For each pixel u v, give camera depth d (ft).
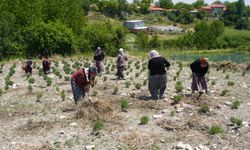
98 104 43.16
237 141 34.94
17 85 64.03
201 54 166.30
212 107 45.98
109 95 53.36
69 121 40.52
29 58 129.80
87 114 41.45
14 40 138.72
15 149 33.50
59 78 71.56
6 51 136.05
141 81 66.85
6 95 55.57
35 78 72.69
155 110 44.60
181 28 463.42
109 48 167.43
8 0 149.69
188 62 108.27
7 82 63.87
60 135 36.60
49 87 61.52
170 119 40.68
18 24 146.20
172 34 374.63
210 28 292.20
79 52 148.97
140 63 100.94
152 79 49.06
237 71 82.33
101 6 525.75
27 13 148.66
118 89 58.29
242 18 533.96
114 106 46.37
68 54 140.15
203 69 50.31
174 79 67.56
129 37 311.47
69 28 154.61
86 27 171.63
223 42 261.85
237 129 37.88
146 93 54.29
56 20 154.10
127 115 42.60
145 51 177.58
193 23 549.13
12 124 40.75
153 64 48.65
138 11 609.01
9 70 86.02
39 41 137.69
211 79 69.05
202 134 36.42
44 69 77.51
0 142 35.42
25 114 44.39
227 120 40.75
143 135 35.86
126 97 51.57
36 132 37.73
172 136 35.88
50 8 163.73
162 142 34.42
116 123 39.55
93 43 164.86
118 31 177.27
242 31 430.20
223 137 35.70
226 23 526.57
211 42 244.63
